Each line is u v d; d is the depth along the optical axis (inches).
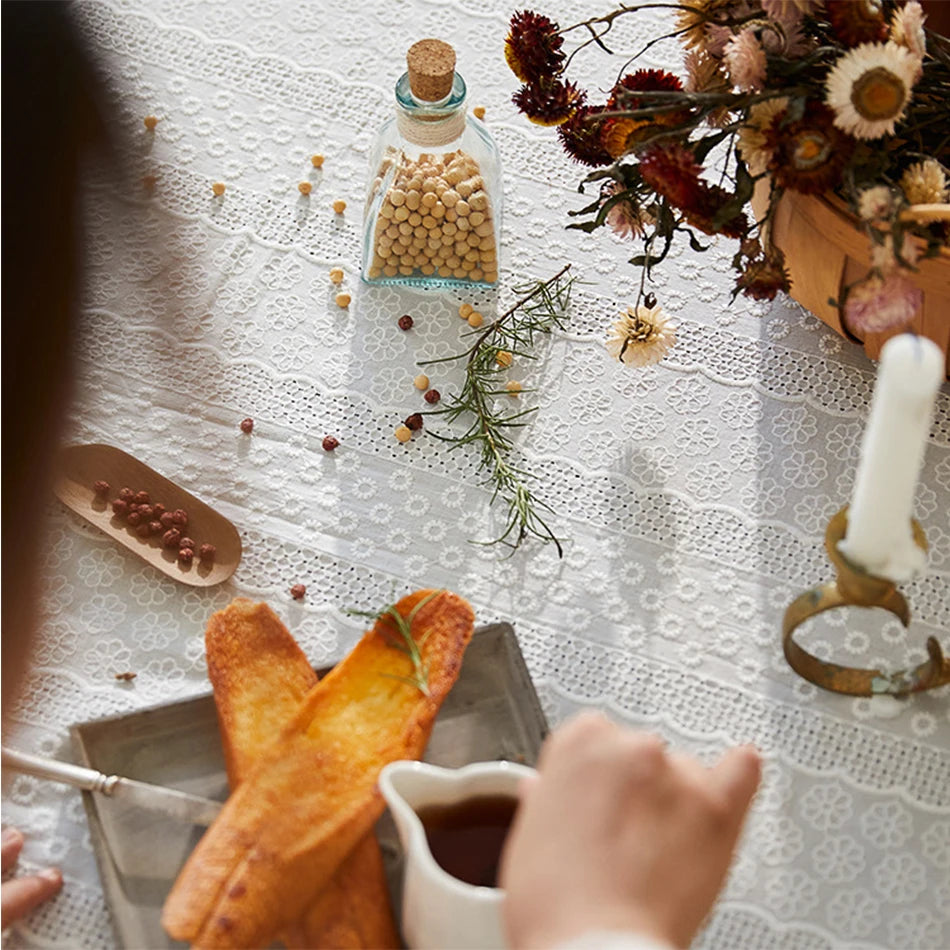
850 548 36.1
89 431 43.9
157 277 46.0
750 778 32.9
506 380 44.7
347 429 44.2
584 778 32.3
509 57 41.8
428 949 35.2
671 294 45.9
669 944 31.3
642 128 40.4
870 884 38.4
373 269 45.9
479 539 42.5
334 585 42.0
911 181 39.4
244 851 35.5
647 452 43.7
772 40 39.6
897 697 40.2
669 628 41.3
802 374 44.6
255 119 49.0
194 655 41.1
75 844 38.7
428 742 39.0
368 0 51.1
